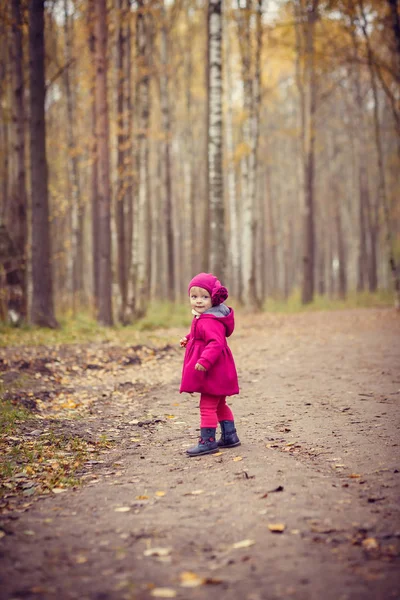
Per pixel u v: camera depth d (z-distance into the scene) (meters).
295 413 6.27
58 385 8.28
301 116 26.30
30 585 2.62
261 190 41.38
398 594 2.43
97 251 21.17
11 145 15.20
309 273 26.17
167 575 2.69
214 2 16.59
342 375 8.40
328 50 22.36
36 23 14.08
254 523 3.27
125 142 17.03
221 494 3.80
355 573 2.63
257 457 4.65
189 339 5.05
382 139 37.94
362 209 32.53
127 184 16.86
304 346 11.77
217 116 16.88
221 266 16.94
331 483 3.91
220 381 4.84
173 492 3.90
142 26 19.52
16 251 14.31
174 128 34.75
